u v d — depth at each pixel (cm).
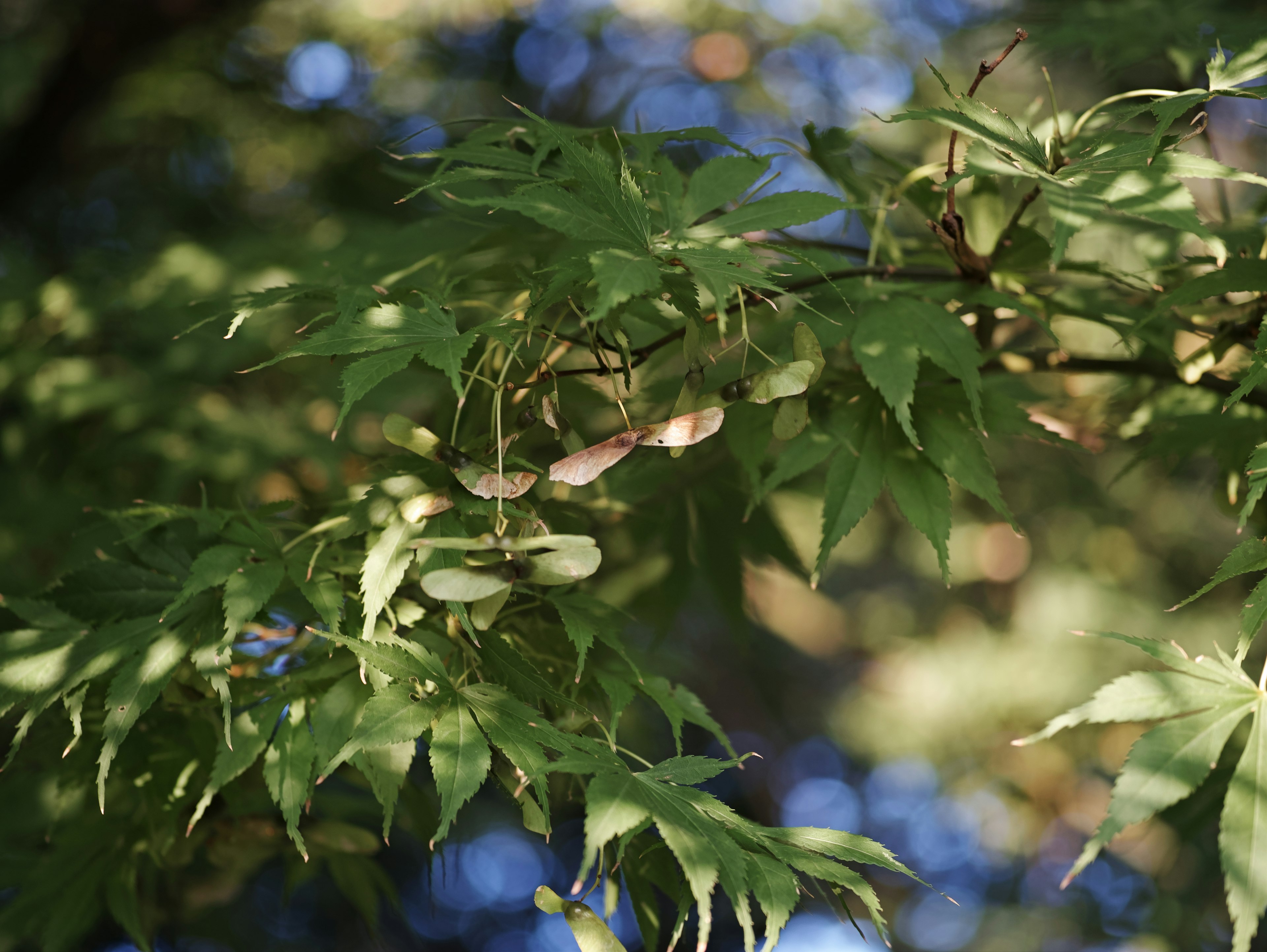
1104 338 153
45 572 112
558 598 72
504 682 69
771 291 76
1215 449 80
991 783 230
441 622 71
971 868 279
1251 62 69
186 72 196
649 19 231
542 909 66
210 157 205
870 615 274
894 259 81
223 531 72
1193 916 196
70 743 69
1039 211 92
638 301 72
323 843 75
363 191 197
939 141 187
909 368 73
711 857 64
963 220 77
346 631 69
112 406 114
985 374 86
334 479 101
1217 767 83
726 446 85
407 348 67
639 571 92
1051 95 71
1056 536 225
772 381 68
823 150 79
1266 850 66
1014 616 228
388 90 217
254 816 74
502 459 68
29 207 184
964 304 77
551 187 68
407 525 68
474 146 75
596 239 67
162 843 73
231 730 69
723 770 68
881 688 257
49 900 77
